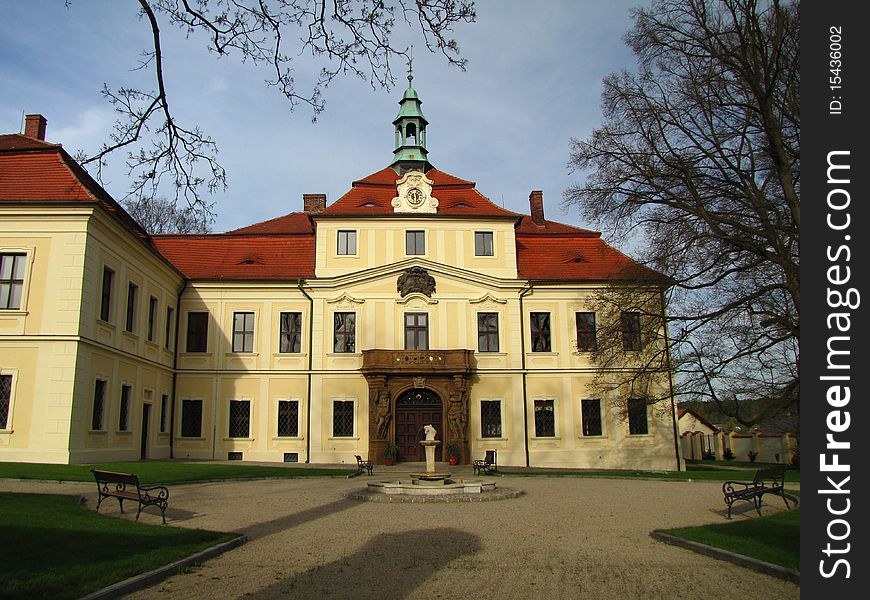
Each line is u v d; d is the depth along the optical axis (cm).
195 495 1788
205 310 3516
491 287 3569
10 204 2416
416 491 1780
